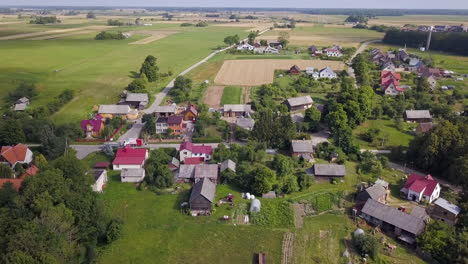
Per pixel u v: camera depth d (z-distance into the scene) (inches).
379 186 3097.9
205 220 2837.1
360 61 7426.2
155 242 2591.0
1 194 2432.3
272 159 3816.4
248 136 4234.7
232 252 2506.2
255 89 6392.7
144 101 5487.2
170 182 3282.5
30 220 2197.3
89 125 4352.9
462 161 3166.8
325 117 4589.1
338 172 3398.1
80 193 2583.7
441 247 2384.4
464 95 5910.4
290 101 5403.5
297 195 3189.0
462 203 2874.0
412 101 5551.2
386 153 3988.7
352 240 2618.1
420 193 3041.3
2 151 3508.9
